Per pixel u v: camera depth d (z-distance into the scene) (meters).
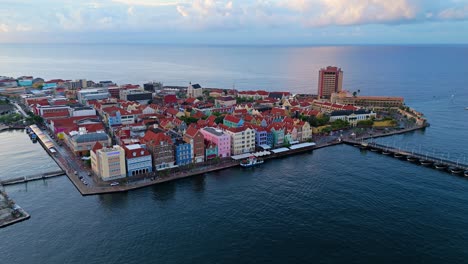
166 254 132.25
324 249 135.62
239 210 165.50
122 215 160.38
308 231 147.75
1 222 152.25
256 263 127.31
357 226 151.62
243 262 127.94
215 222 154.75
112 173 196.00
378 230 148.50
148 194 182.75
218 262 127.81
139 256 131.00
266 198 178.38
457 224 153.12
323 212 163.75
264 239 142.00
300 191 187.12
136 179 198.25
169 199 177.12
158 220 156.25
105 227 150.38
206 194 183.25
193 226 151.38
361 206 169.75
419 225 152.62
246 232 146.88
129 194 182.62
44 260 128.62
